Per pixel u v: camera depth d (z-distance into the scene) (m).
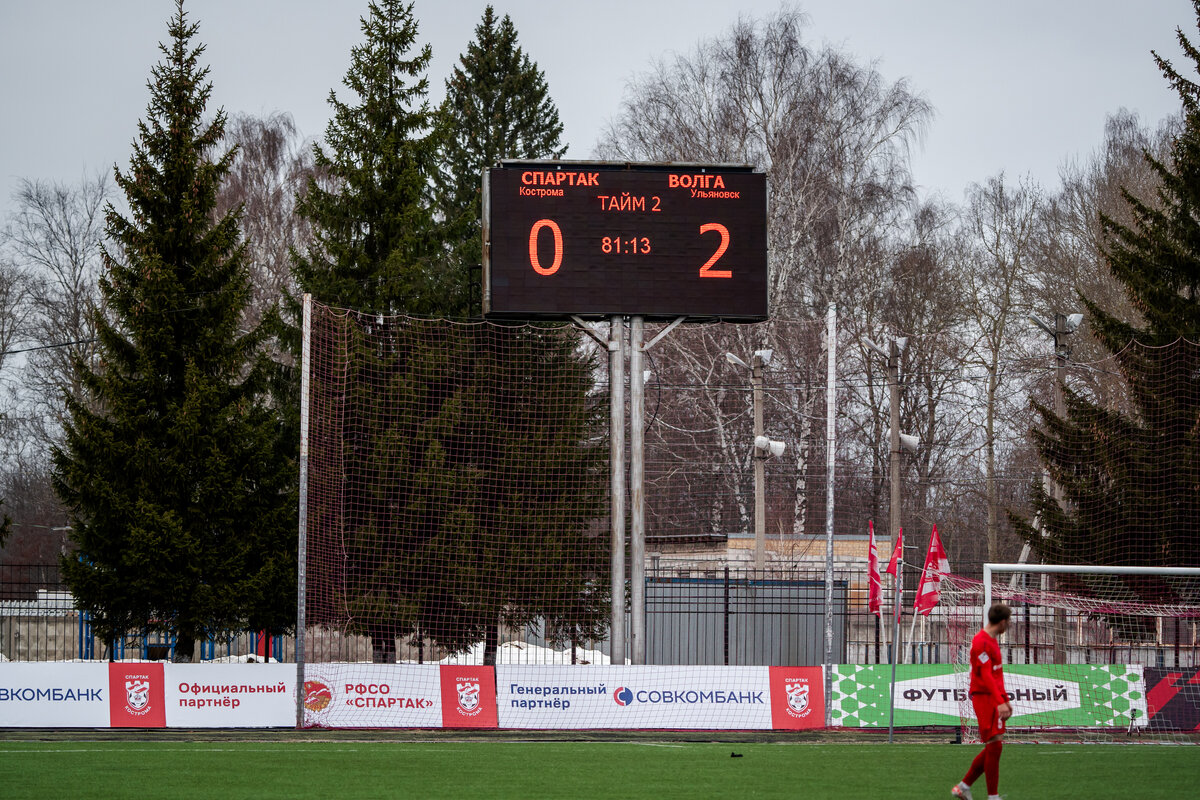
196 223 55.00
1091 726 42.94
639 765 32.91
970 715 43.19
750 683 44.69
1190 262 56.81
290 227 97.88
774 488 102.56
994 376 101.81
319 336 54.16
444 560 52.94
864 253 89.81
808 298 89.88
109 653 54.06
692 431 87.06
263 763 33.03
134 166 55.09
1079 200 101.25
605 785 29.03
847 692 44.34
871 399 101.12
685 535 89.38
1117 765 33.31
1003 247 105.12
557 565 54.25
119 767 32.12
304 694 43.94
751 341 86.44
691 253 47.00
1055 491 58.84
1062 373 58.56
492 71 86.44
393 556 52.97
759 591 58.56
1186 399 55.78
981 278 105.69
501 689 44.62
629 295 46.72
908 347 97.56
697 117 89.25
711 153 87.56
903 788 28.64
